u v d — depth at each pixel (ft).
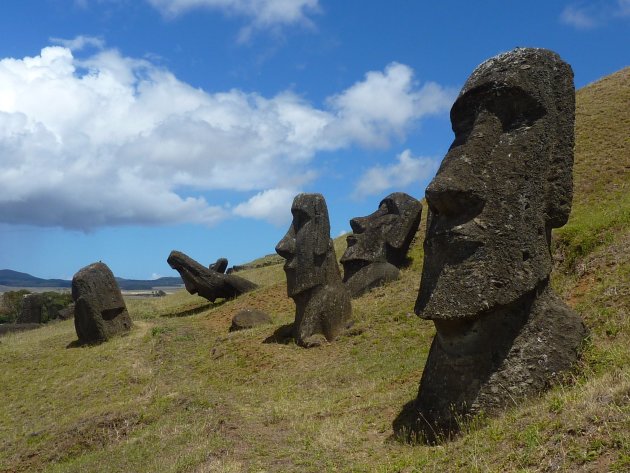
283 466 24.84
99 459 32.24
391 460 23.07
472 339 24.57
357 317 56.44
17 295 151.12
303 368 48.08
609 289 35.65
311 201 57.77
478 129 26.07
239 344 57.88
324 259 56.44
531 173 25.55
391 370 40.40
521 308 24.97
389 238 71.82
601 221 51.47
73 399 51.88
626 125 87.71
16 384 59.52
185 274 91.30
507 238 24.68
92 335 71.26
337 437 27.14
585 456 16.90
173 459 28.71
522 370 23.97
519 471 17.70
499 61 26.66
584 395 20.25
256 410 34.78
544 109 26.12
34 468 35.01
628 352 24.90
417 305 25.75
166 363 58.70
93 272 73.10
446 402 24.81
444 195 24.93
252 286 93.66
